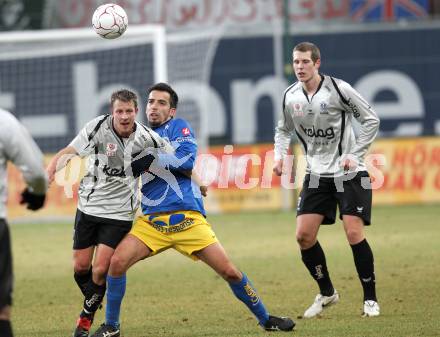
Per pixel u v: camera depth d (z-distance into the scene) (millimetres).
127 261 27000
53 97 82000
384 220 65125
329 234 58594
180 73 79250
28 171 20969
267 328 28188
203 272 44250
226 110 84625
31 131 82000
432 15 92938
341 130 31312
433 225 60875
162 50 64125
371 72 84562
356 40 84500
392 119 84688
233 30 86062
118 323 27797
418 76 84500
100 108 82250
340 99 30922
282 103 32250
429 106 84438
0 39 63188
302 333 27812
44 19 94625
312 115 31297
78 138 27250
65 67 81875
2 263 20906
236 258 48406
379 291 36156
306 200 31672
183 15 91750
